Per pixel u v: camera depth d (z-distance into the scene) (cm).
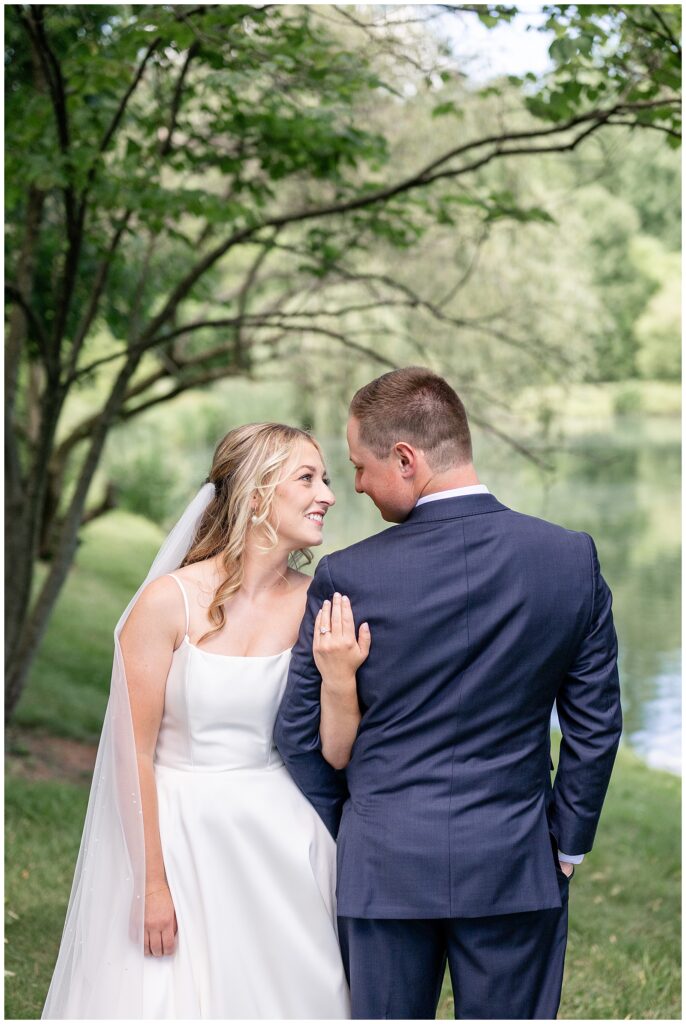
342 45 504
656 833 591
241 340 858
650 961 408
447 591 215
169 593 247
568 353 939
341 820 237
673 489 2266
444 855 212
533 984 220
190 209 502
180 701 246
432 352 915
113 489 988
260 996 234
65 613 1039
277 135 536
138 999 232
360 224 605
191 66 584
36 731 704
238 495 254
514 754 218
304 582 266
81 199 513
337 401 1031
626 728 859
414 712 217
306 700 232
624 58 450
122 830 239
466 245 884
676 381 2784
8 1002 339
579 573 220
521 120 822
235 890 239
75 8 520
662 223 2452
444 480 224
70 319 786
